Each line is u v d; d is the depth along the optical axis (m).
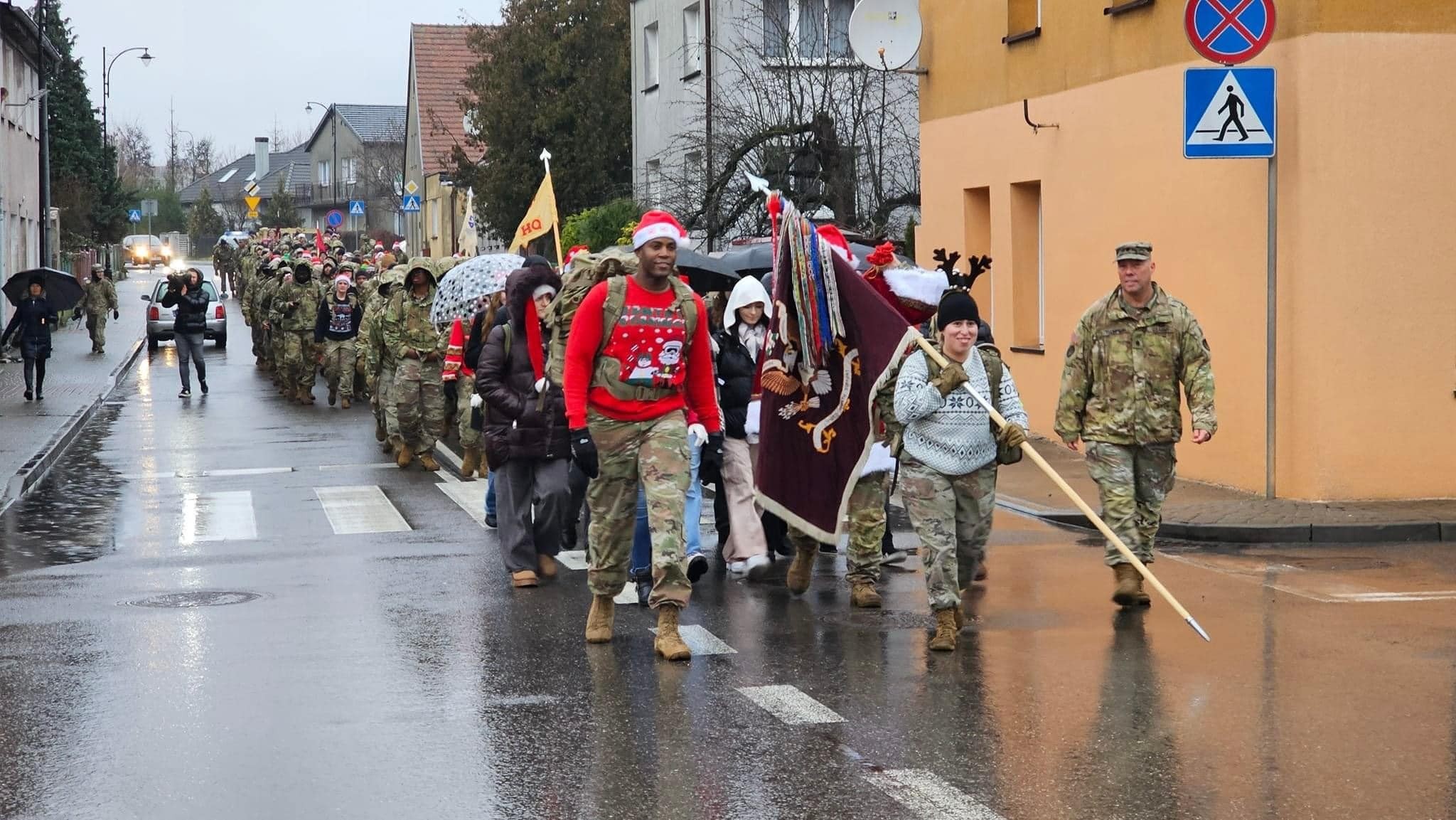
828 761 6.13
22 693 7.32
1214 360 13.57
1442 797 5.62
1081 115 15.74
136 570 10.66
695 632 8.52
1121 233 15.05
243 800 5.75
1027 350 17.16
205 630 8.66
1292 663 7.62
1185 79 12.18
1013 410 8.27
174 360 34.28
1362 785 5.76
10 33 38.38
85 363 31.58
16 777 6.05
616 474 8.05
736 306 10.09
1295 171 12.45
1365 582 9.77
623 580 8.23
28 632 8.64
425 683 7.44
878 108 25.64
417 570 10.56
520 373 9.77
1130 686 7.20
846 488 8.98
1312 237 12.39
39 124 43.69
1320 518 11.70
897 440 8.29
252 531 12.39
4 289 24.06
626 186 40.62
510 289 9.72
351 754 6.30
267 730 6.67
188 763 6.20
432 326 16.06
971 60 18.25
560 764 6.14
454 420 19.75
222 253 65.56
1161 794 5.68
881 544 9.51
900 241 24.86
